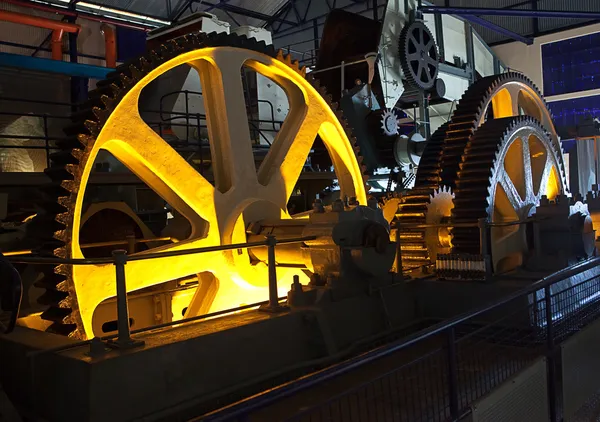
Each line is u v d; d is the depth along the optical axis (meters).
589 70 24.98
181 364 3.90
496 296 5.74
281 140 6.99
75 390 3.52
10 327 4.07
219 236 5.79
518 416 4.52
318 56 15.44
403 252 7.62
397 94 14.88
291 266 5.69
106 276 5.15
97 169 7.77
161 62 5.65
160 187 5.74
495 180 7.03
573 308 6.37
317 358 4.84
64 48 20.77
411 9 15.42
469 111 8.45
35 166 8.86
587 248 6.99
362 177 7.64
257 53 6.57
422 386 4.42
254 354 4.39
